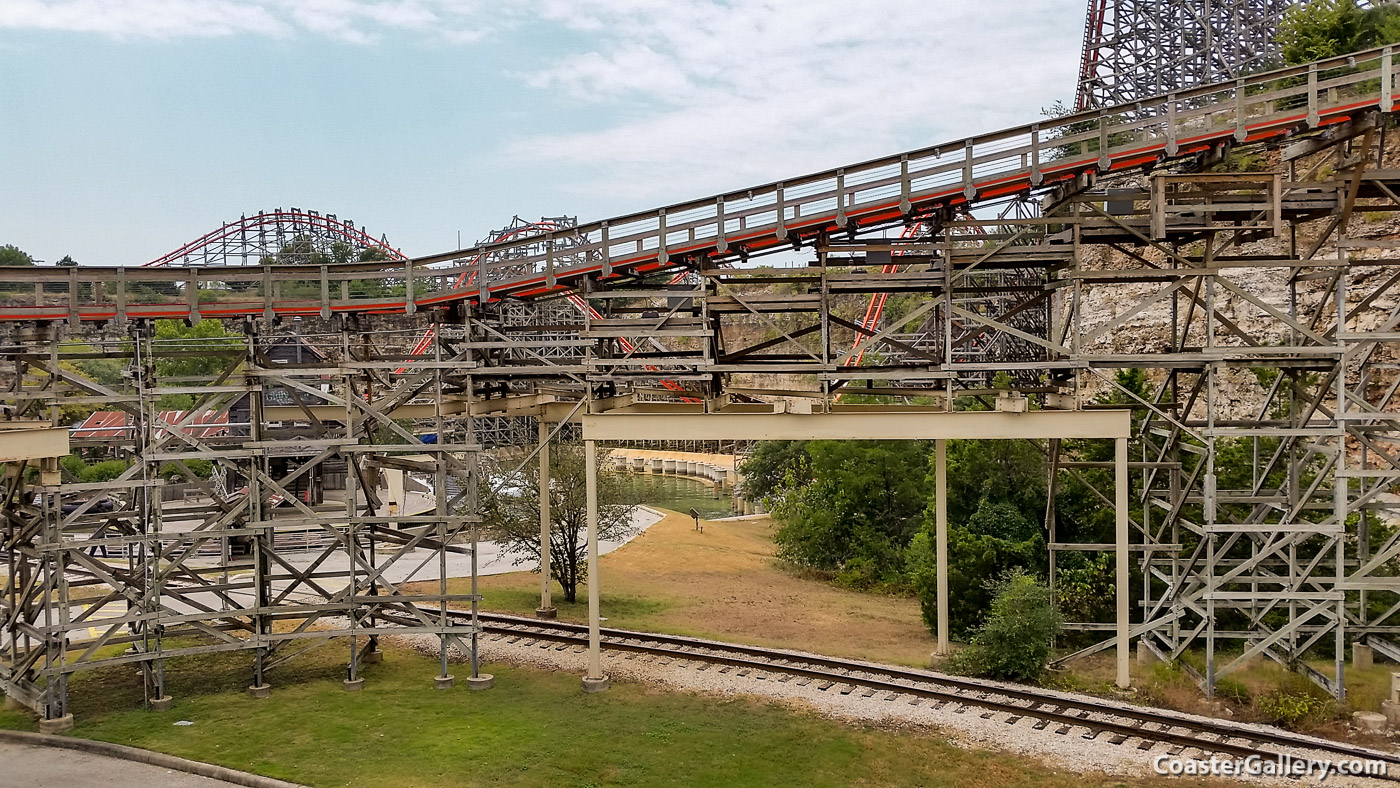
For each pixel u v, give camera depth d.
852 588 34.47
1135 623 24.17
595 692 19.67
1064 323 21.27
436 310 21.11
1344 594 20.59
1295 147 19.56
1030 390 21.44
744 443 88.94
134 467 18.91
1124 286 43.41
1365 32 36.69
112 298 19.69
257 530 19.47
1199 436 19.91
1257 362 20.77
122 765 16.09
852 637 25.31
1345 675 20.03
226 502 20.83
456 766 15.80
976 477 30.27
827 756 16.17
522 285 20.81
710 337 20.53
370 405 20.27
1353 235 31.14
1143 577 23.59
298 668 21.62
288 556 35.69
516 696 19.47
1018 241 23.34
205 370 53.75
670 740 16.95
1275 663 20.94
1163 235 18.48
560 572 29.97
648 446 103.75
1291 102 23.92
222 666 21.77
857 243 19.88
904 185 19.09
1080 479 23.94
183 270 19.58
